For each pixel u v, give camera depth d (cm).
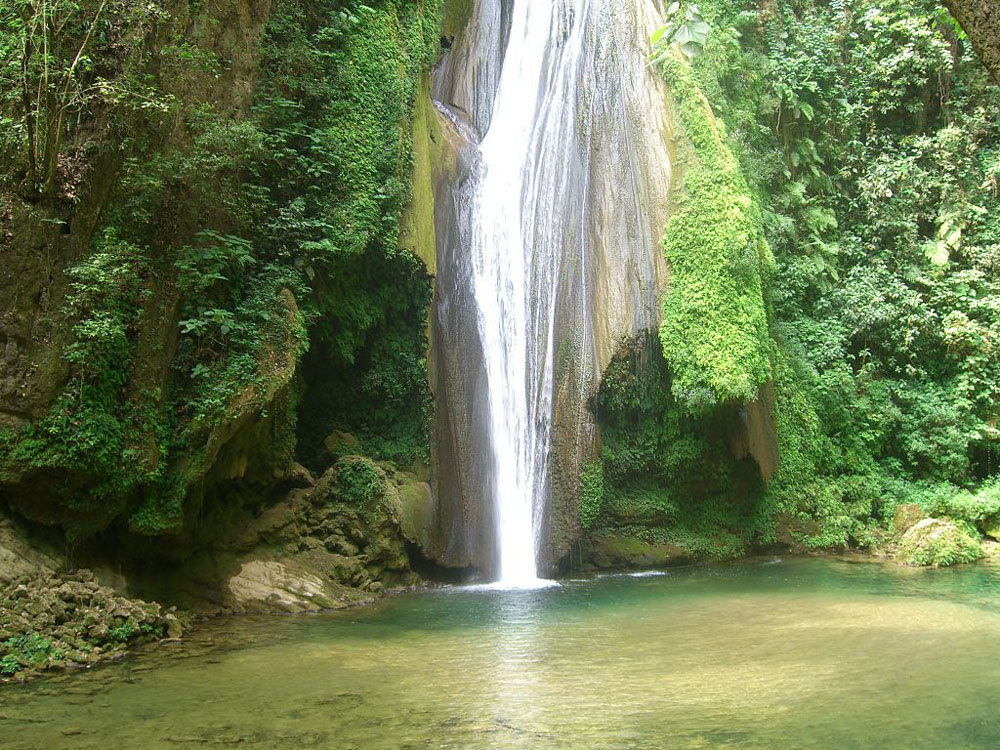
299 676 776
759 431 1627
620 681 761
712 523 1658
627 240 1616
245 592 1096
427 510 1351
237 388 1047
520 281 1603
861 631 971
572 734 614
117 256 962
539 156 1706
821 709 671
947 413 1934
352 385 1412
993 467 1980
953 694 714
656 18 1767
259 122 1224
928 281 2100
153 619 923
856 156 2244
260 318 1112
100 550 994
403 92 1447
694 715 658
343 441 1375
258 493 1215
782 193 2058
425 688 739
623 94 1702
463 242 1533
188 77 1095
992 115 2252
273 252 1216
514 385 1515
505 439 1469
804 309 2041
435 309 1457
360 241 1286
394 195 1368
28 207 923
